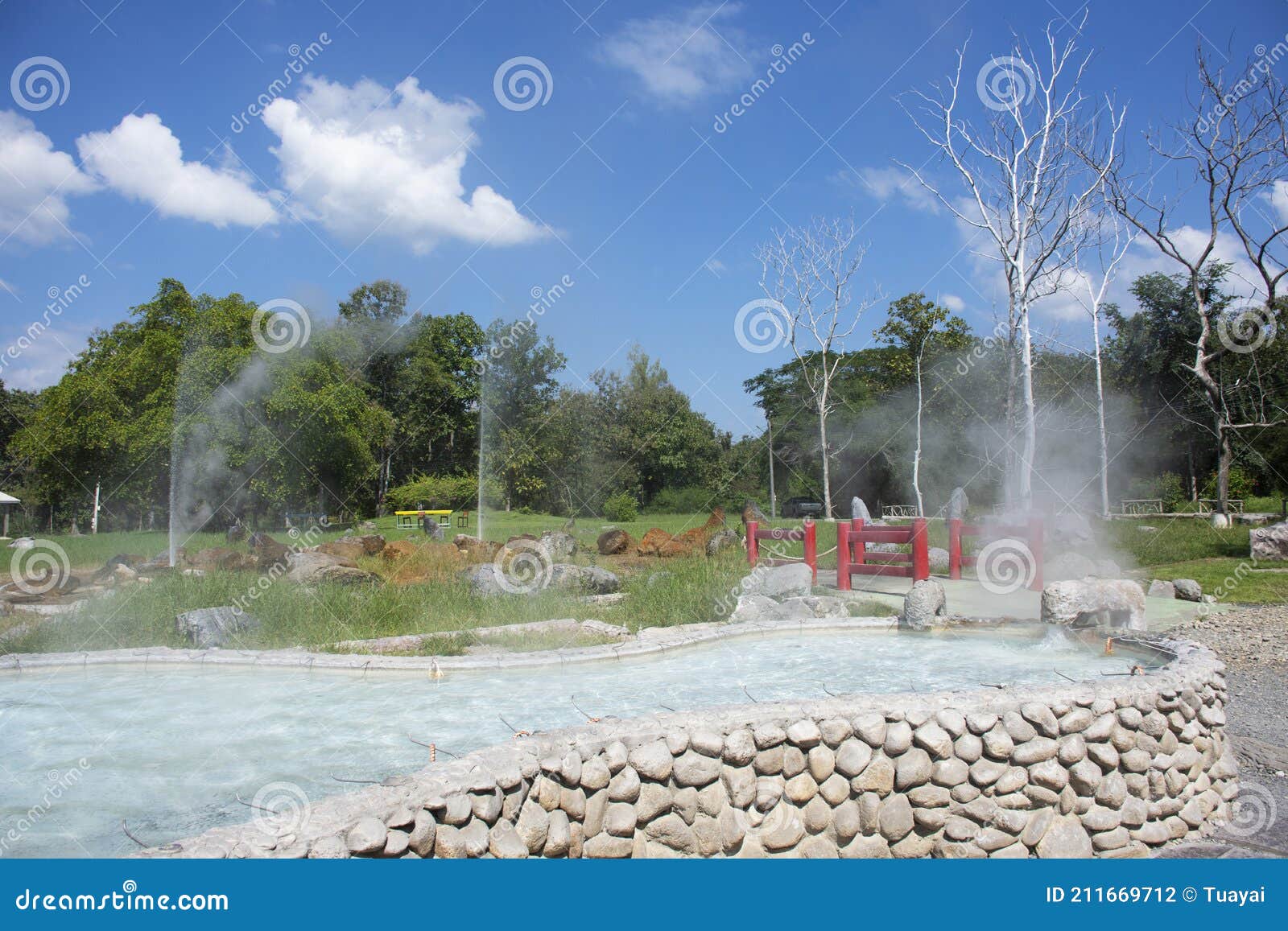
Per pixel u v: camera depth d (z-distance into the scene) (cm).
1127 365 4531
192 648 817
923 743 386
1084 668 653
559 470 4466
